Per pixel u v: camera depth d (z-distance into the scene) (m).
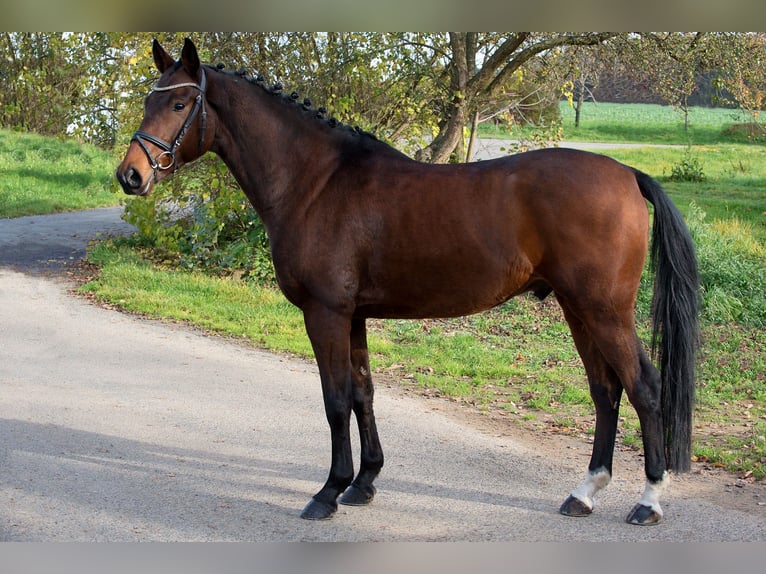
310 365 8.25
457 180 4.25
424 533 4.25
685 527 4.28
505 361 8.33
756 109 12.66
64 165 25.16
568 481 5.09
